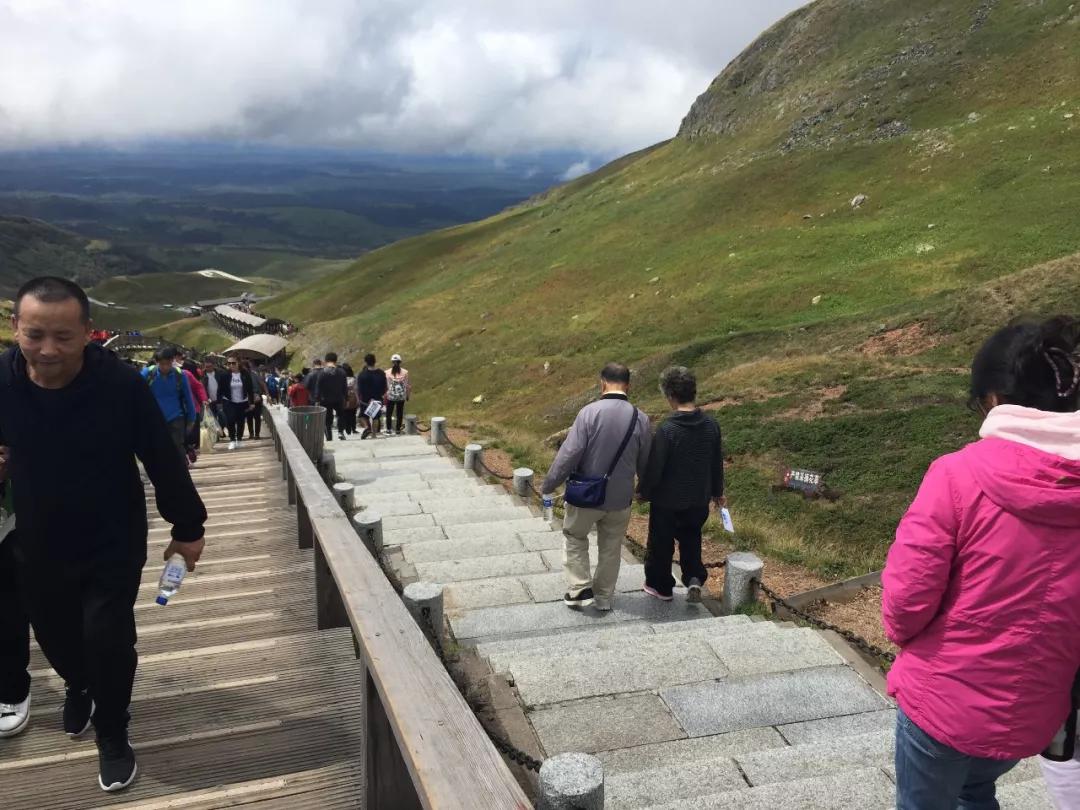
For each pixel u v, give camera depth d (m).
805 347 18.67
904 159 38.19
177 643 4.07
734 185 45.00
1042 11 46.06
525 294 42.66
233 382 13.31
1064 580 1.65
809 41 63.25
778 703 4.04
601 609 5.72
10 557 2.95
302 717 3.29
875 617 5.74
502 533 7.74
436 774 1.82
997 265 23.89
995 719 1.75
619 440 5.22
